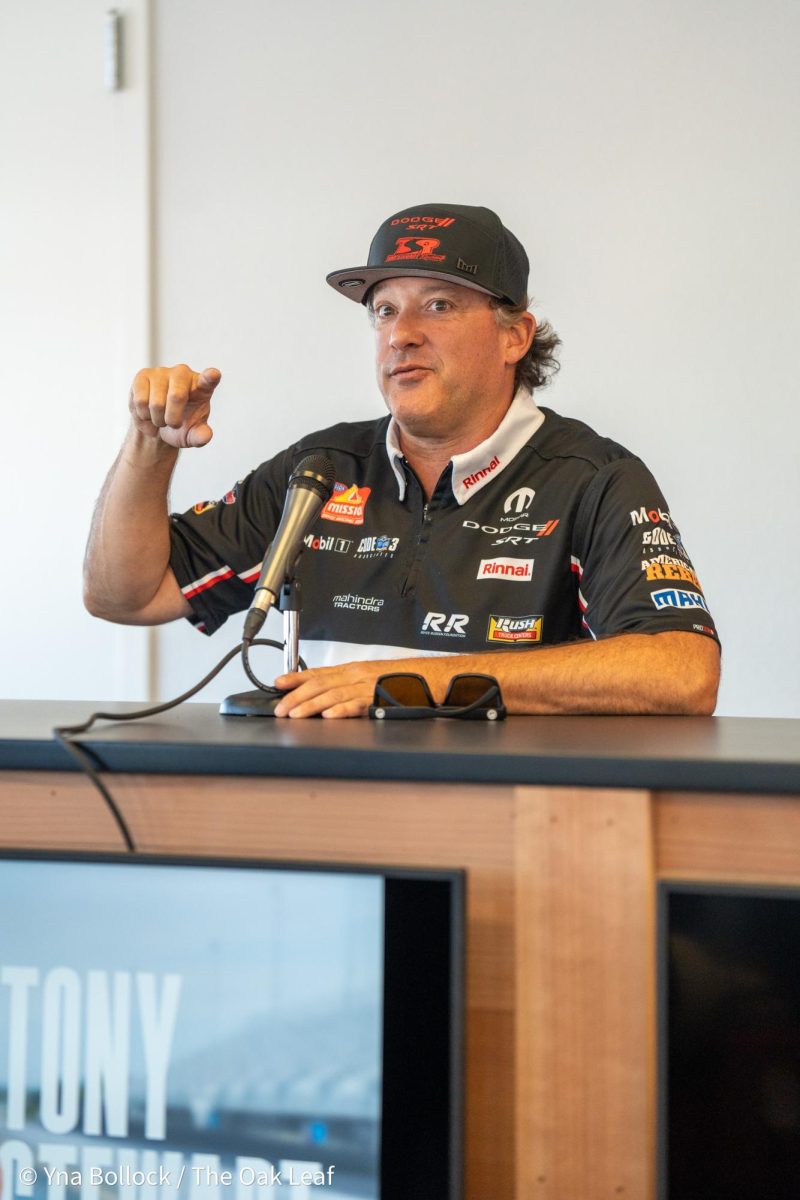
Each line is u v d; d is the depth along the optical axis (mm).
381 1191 1321
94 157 4812
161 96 4801
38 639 4824
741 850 1302
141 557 2779
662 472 4387
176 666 4730
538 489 2873
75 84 4824
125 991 1396
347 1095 1337
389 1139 1324
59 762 1441
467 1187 1331
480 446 2859
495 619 2814
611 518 2721
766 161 4328
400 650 2852
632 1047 1290
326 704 1982
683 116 4387
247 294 4730
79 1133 1396
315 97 4684
